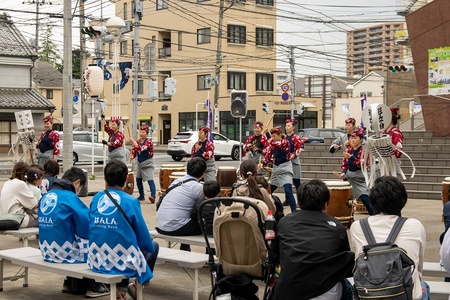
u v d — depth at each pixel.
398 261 4.50
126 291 6.90
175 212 7.91
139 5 27.33
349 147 11.68
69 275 6.50
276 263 5.48
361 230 4.98
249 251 5.84
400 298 4.43
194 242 7.69
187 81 53.50
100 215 6.28
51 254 6.89
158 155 41.19
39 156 14.76
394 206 4.99
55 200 6.86
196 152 14.24
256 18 52.72
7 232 8.52
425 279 8.11
